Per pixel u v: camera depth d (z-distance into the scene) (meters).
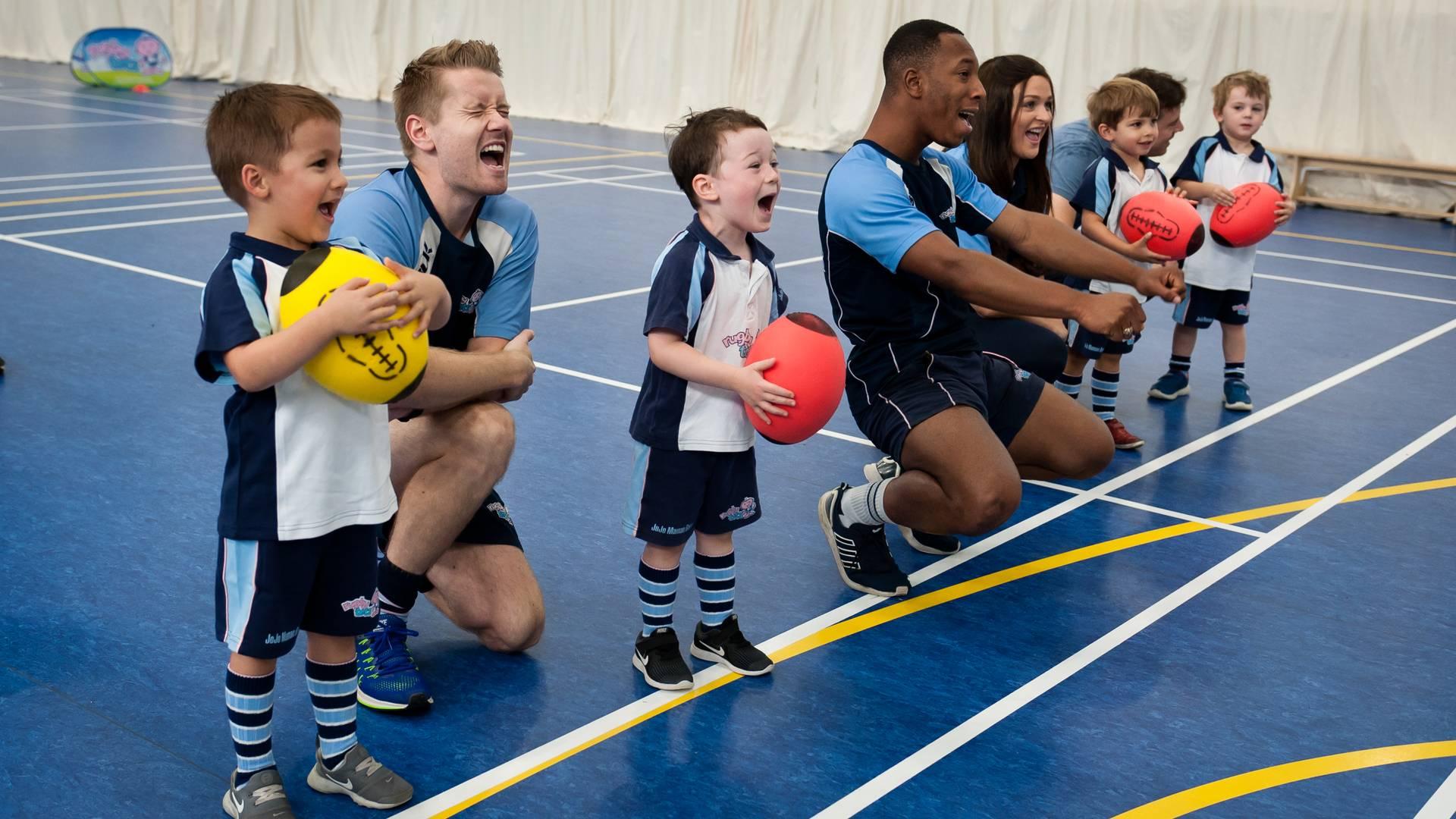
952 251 3.20
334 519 2.29
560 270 7.95
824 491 4.45
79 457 4.32
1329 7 12.63
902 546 4.04
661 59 16.52
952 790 2.64
